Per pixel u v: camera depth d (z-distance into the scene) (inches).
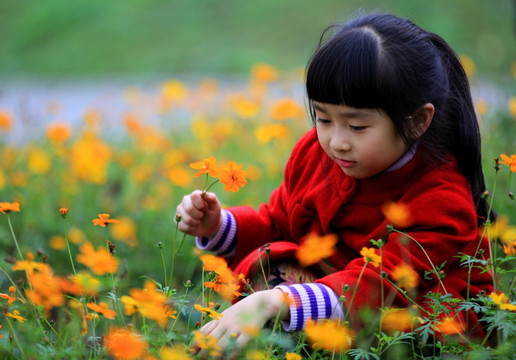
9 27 818.8
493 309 100.5
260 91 281.7
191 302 139.1
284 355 105.0
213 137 261.4
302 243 128.0
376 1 698.8
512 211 162.2
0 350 103.4
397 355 97.6
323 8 722.8
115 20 771.4
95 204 207.5
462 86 121.5
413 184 114.3
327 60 106.3
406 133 108.0
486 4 692.1
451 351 99.6
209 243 133.4
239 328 97.7
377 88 104.7
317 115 110.7
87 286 101.5
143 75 616.7
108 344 96.3
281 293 102.9
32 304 105.2
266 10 738.2
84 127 292.4
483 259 113.0
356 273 106.3
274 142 232.2
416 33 113.9
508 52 398.9
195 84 526.3
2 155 236.4
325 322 100.2
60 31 777.6
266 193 207.6
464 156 118.9
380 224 116.4
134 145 278.7
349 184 119.4
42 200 200.7
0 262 147.7
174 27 737.0
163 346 96.5
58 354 96.3
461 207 111.6
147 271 169.0
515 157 109.6
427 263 109.7
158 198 210.7
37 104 462.3
